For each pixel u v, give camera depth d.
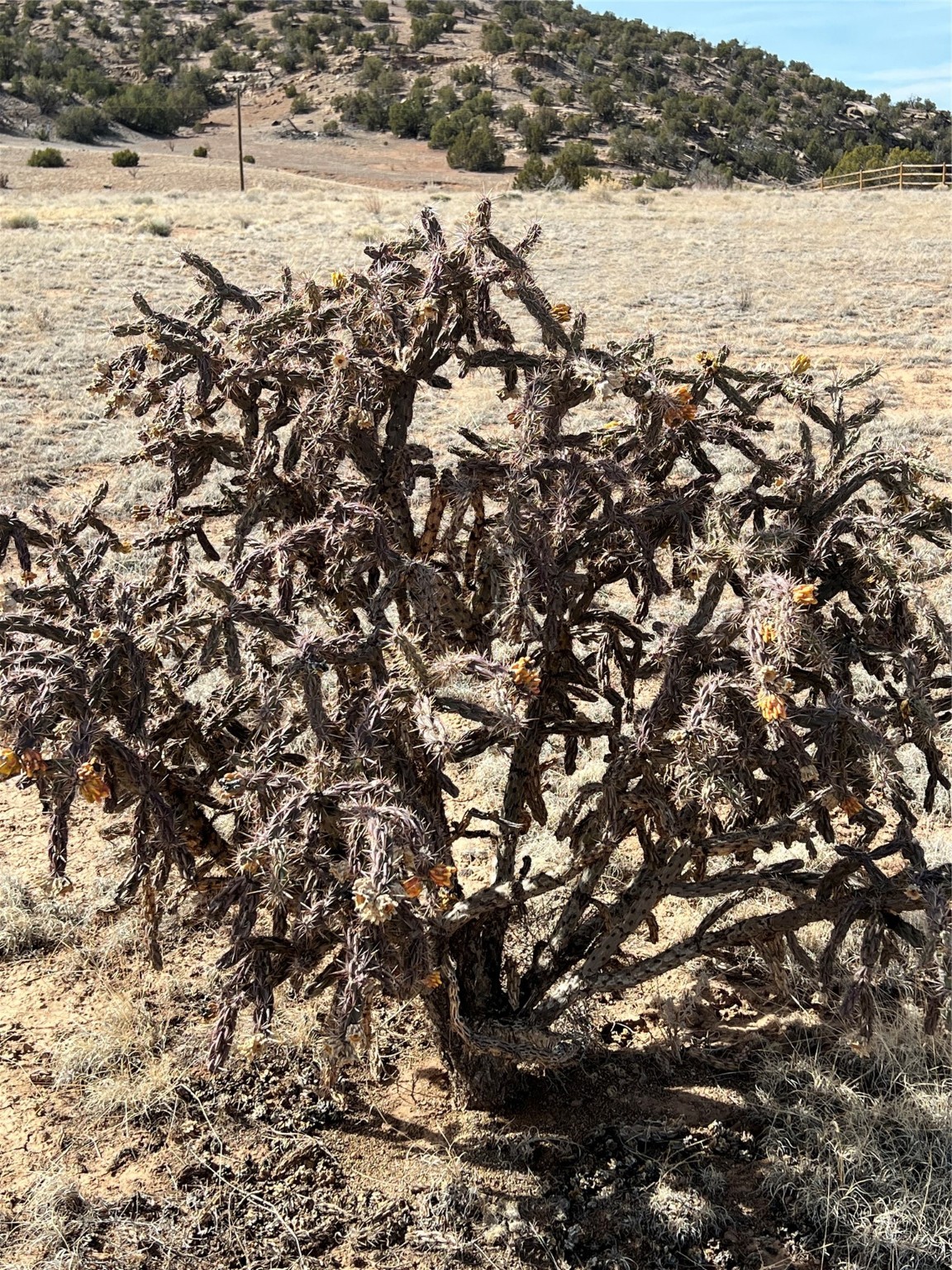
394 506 3.00
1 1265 2.80
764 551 2.59
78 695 2.23
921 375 13.61
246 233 24.86
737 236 25.91
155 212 29.06
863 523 2.72
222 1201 3.03
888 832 4.75
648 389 2.62
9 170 53.59
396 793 2.32
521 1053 2.91
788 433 10.64
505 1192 3.05
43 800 2.38
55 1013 3.73
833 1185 3.01
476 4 149.88
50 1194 2.98
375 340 2.90
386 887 1.99
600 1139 3.24
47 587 2.68
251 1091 3.40
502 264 2.69
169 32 130.88
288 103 108.00
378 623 2.59
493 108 103.06
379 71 111.62
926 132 123.31
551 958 3.36
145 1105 3.30
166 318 2.87
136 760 2.34
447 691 4.93
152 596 2.59
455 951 3.11
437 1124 3.31
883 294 18.94
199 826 2.78
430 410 11.62
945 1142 3.09
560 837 3.01
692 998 3.79
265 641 2.95
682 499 2.89
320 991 2.66
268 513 2.88
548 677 2.99
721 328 16.20
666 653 2.67
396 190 60.72
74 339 14.72
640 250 23.44
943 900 2.51
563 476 2.78
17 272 19.19
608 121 104.44
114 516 8.84
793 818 2.84
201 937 4.05
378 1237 2.92
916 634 2.87
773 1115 3.28
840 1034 3.56
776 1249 2.90
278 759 2.56
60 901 4.21
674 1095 3.43
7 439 10.69
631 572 3.03
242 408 2.93
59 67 103.62
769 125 116.25
